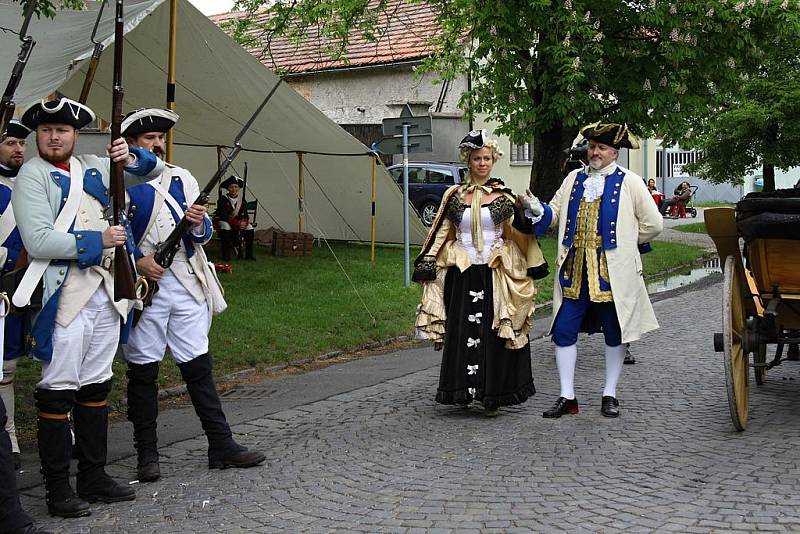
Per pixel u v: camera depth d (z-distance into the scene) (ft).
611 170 22.86
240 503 17.06
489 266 22.85
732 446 19.72
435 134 87.86
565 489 17.17
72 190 16.52
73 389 16.63
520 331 22.85
